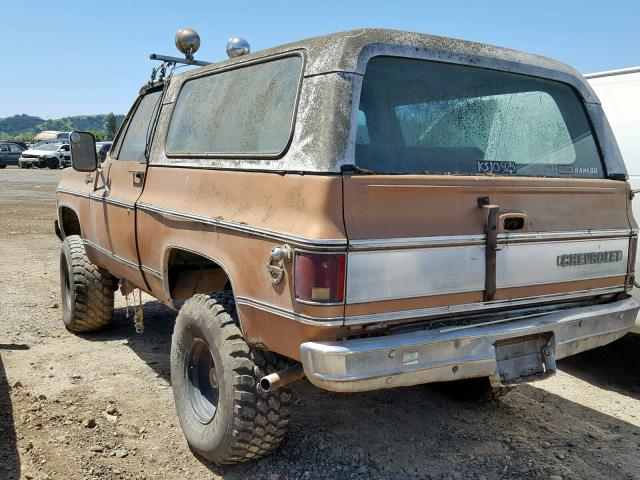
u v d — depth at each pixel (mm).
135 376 4918
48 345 5633
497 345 3236
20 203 17797
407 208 2928
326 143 2859
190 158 3900
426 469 3611
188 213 3652
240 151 3477
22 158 35875
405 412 4383
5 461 3527
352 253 2762
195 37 4656
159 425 4078
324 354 2730
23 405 4258
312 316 2754
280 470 3527
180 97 4289
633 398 4828
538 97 3754
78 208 5664
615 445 4031
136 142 4777
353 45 3010
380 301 2840
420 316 2973
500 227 3193
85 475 3428
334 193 2785
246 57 3709
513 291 3293
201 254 3562
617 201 3834
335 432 4016
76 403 4348
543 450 3920
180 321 3680
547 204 3432
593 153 3951
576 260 3566
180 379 3781
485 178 3170
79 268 5637
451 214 3057
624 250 3850
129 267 4668
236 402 3246
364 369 2764
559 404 4672
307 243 2742
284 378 3090
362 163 2996
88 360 5262
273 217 3014
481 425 4234
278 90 3312
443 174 3203
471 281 3113
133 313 6738
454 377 3008
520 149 3633
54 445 3732
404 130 3168
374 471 3557
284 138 3150
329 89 2953
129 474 3473
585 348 3553
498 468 3666
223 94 3799
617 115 5277
